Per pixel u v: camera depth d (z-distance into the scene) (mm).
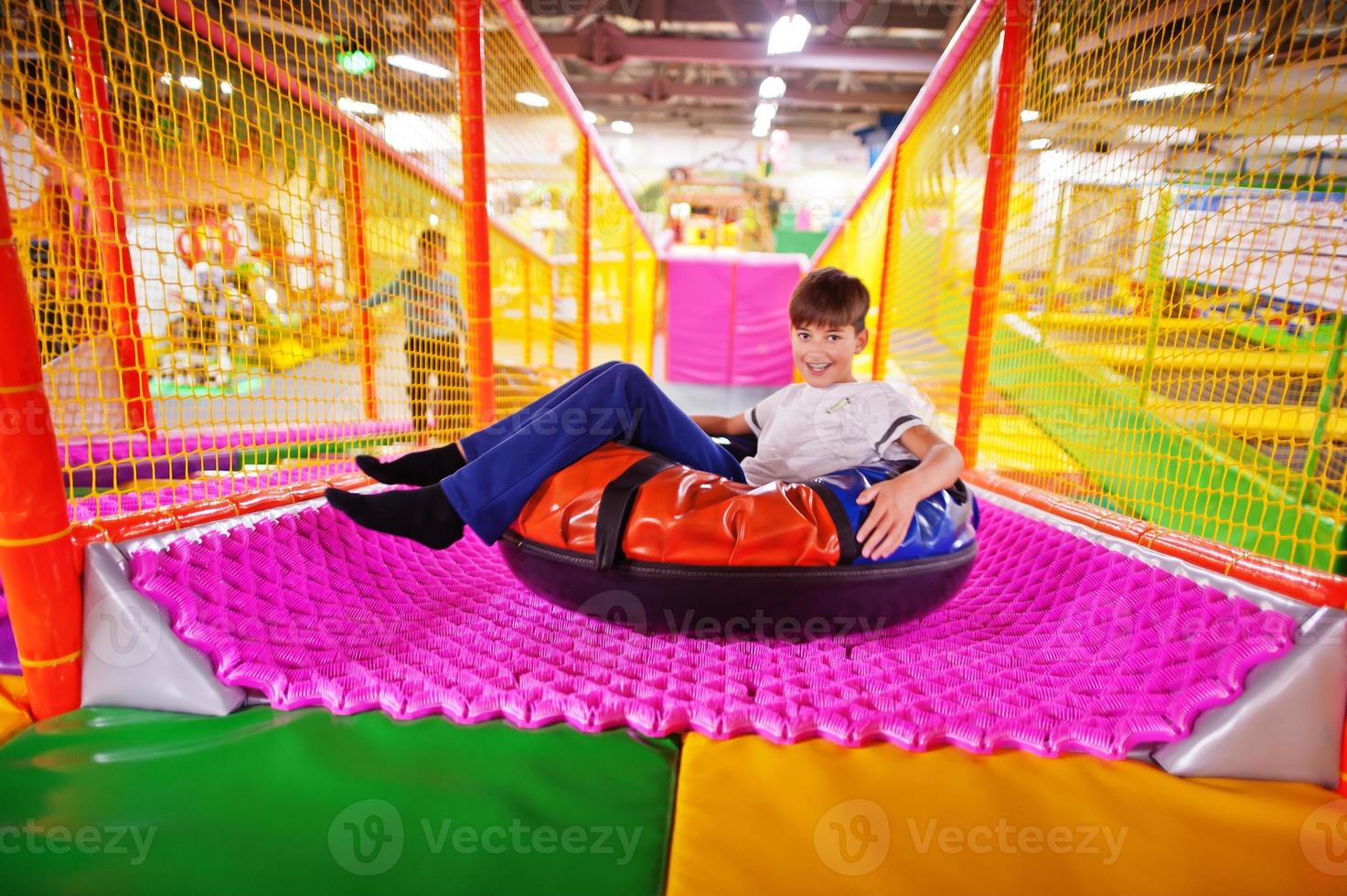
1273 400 2742
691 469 1566
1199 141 1943
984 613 1891
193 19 2076
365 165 3436
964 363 2918
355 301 3629
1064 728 1300
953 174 3725
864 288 1802
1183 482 2527
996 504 2459
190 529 1609
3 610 1531
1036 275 2879
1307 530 1967
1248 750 1233
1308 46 1709
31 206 2482
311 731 1302
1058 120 2568
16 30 2299
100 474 2506
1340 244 1694
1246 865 1057
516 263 6910
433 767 1221
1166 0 1980
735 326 10312
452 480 1469
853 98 15070
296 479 2562
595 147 5949
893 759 1266
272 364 2576
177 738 1289
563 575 1507
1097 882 1019
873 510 1459
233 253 2395
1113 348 2619
